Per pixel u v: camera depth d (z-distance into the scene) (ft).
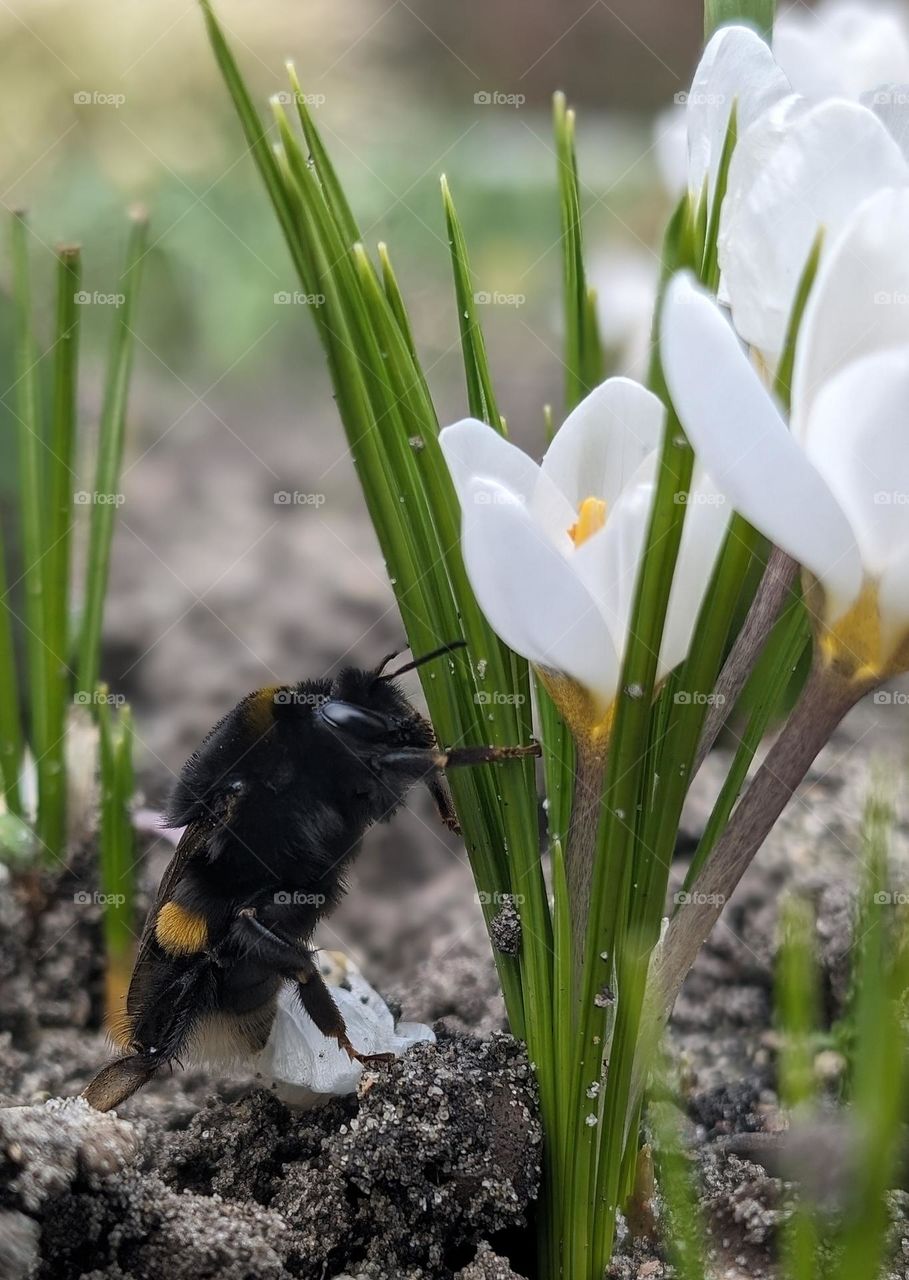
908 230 0.25
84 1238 0.29
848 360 0.26
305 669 0.57
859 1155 0.25
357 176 0.88
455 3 1.19
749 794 0.28
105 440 0.40
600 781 0.29
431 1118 0.30
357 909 0.47
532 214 0.90
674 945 0.29
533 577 0.27
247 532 0.68
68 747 0.41
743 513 0.26
